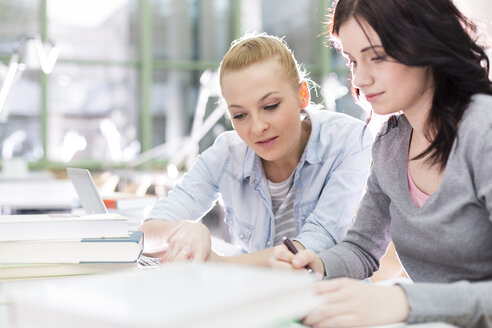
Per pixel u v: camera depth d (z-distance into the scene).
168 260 1.10
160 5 7.49
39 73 6.70
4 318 0.68
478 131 0.82
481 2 1.70
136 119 7.26
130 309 0.44
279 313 0.49
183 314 0.42
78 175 1.37
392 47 0.83
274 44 1.22
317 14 7.91
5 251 0.93
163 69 7.41
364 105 1.05
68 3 7.01
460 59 0.84
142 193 3.31
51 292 0.52
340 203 1.29
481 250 0.85
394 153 0.99
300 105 1.28
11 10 6.73
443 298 0.69
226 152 1.44
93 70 7.08
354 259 1.02
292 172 1.38
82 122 7.04
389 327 0.66
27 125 6.69
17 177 3.95
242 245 1.48
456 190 0.85
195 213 1.46
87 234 0.97
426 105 0.90
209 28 7.70
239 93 1.16
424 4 0.84
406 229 0.94
